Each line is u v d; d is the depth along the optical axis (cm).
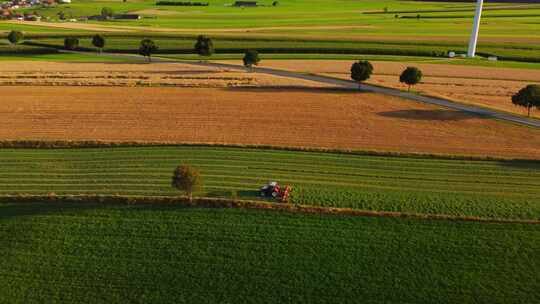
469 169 5547
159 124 6906
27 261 4009
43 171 5438
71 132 6569
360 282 3772
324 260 3981
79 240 4225
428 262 3953
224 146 6053
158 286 3769
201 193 4912
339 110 7669
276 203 4666
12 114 7294
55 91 8581
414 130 6788
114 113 7394
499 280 3772
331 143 6241
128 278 3844
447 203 4725
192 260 4000
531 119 7294
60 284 3791
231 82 9350
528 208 4634
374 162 5706
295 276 3838
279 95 8469
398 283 3759
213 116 7281
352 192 4953
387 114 7488
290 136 6481
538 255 4006
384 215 4488
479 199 4822
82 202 4700
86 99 8100
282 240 4194
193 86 8994
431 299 3616
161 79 9581
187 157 5766
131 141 6181
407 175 5388
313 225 4372
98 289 3750
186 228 4344
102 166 5553
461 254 4031
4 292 3712
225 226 4366
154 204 4662
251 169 5475
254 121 7075
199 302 3631
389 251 4066
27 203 4703
